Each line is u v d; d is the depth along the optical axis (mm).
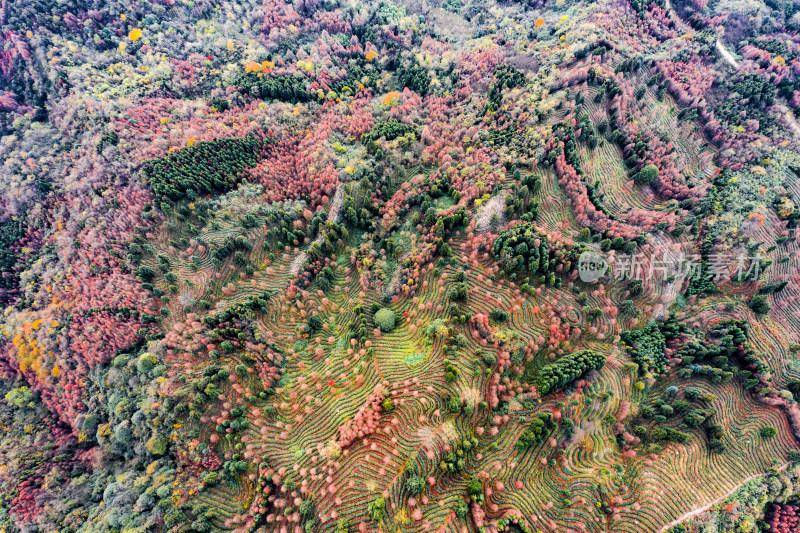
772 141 83875
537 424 51656
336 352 63031
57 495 57562
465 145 85500
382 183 82125
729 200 76875
